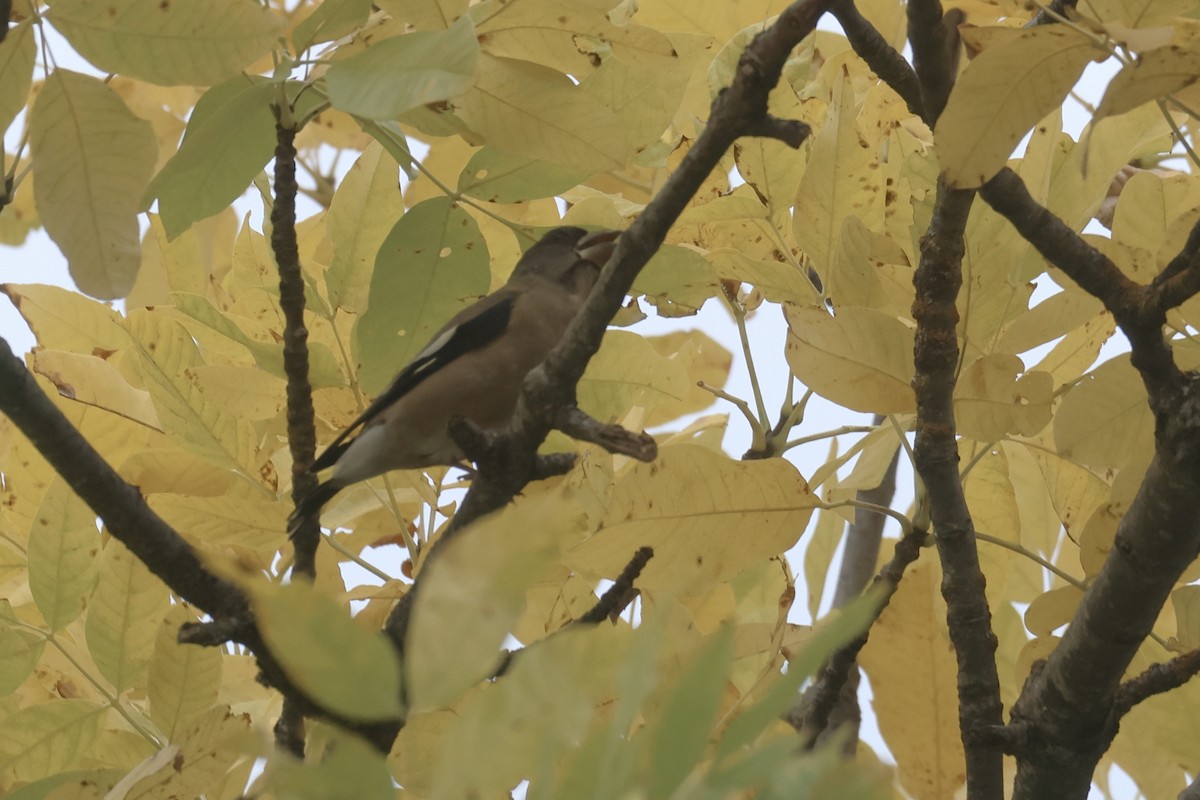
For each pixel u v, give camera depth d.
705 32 9.92
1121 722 8.19
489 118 6.38
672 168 8.95
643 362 8.42
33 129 5.96
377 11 7.05
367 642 2.64
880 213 8.16
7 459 8.82
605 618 6.19
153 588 7.16
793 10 5.47
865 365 7.07
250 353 8.50
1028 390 6.86
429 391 8.67
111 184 6.08
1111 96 4.68
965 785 7.97
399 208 8.47
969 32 5.14
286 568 8.52
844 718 9.12
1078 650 6.66
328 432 8.70
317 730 4.51
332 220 8.45
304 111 7.22
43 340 8.70
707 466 6.91
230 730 6.13
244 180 6.77
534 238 8.14
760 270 8.24
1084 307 7.04
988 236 7.03
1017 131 5.06
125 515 6.04
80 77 5.88
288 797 2.66
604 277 5.77
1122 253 7.14
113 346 8.80
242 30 5.67
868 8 10.19
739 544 7.03
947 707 7.37
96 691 7.70
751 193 8.69
